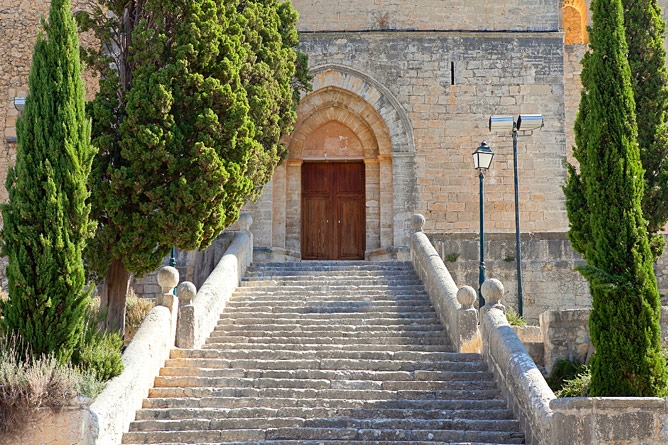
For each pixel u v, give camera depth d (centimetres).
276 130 1858
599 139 1266
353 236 2511
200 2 1564
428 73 2455
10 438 1015
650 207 1512
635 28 1576
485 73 2455
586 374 1377
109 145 1476
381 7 2486
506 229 2397
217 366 1380
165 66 1556
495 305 1421
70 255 1169
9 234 1162
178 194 1455
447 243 2088
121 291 1548
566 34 3011
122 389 1156
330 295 1741
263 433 1163
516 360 1202
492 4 2494
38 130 1188
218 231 1529
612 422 995
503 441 1129
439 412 1209
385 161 2442
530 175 2420
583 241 1366
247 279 1891
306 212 2517
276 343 1494
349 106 2466
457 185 2412
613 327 1184
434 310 1639
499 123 1958
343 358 1420
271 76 1805
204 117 1492
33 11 2530
